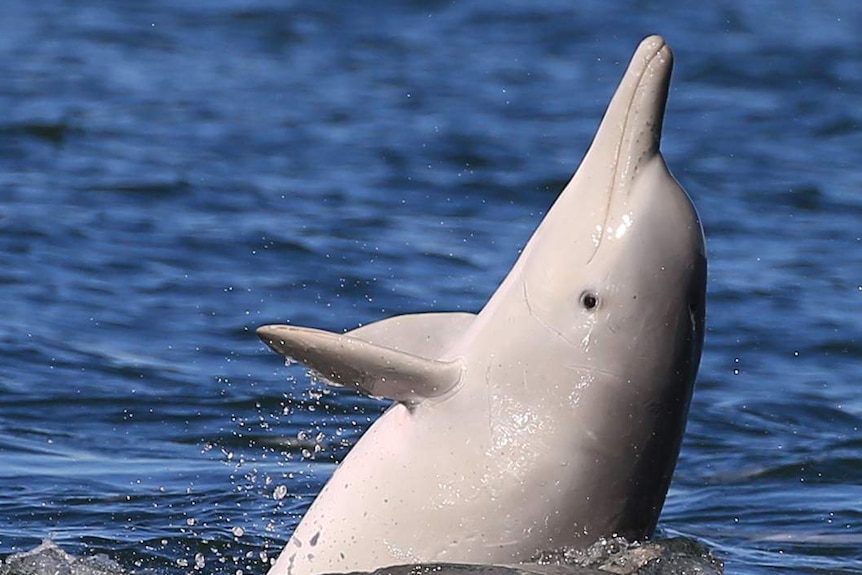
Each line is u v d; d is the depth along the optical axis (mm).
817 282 64062
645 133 28312
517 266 29234
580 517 28219
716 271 65375
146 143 86125
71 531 36406
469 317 29547
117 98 98625
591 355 27953
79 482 40188
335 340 27344
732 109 104000
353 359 27484
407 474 28531
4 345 50938
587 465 28031
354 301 58469
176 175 77812
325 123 94562
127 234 66250
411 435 28672
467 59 120312
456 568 27938
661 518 39031
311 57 118500
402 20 135375
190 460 42438
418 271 62844
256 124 93188
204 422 45406
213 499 39125
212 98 100812
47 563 34062
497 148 88688
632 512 28562
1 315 54406
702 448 44906
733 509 39812
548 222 28953
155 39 121500
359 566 28656
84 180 76188
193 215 70500
